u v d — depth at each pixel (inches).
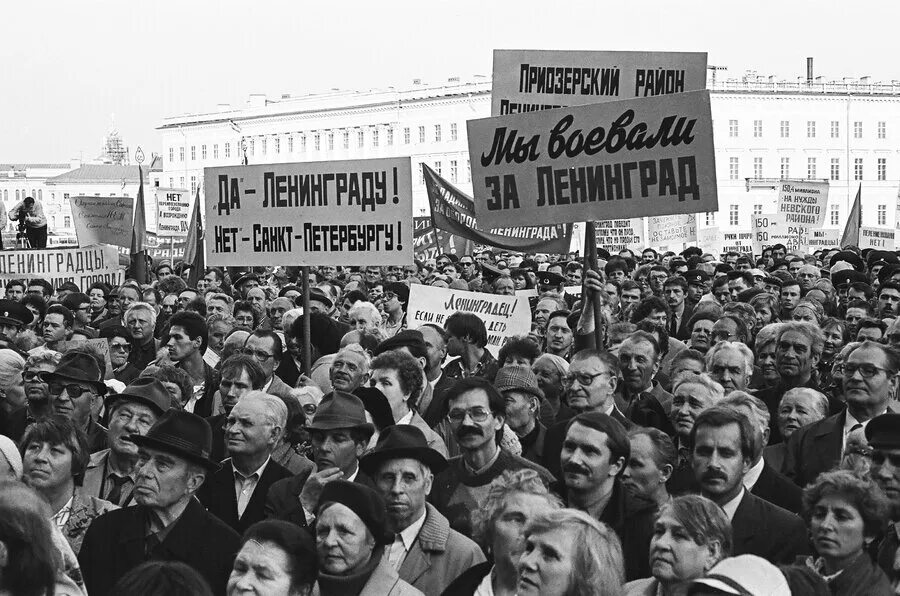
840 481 290.4
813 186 1371.8
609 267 914.1
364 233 530.9
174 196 1578.5
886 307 689.0
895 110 4995.1
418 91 5423.2
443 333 506.6
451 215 925.8
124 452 370.3
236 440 362.3
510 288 805.9
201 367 550.0
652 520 320.5
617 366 407.5
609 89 561.0
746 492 324.5
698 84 551.8
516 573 266.5
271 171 542.9
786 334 471.8
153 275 1327.5
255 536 251.9
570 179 485.1
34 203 1248.8
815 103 4936.0
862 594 277.1
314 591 261.6
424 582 310.0
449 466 361.4
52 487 331.6
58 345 655.1
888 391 401.4
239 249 549.3
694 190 468.1
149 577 223.0
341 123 5713.6
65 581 234.1
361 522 280.5
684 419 382.9
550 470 395.5
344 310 792.9
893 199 5007.4
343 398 360.5
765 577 208.4
